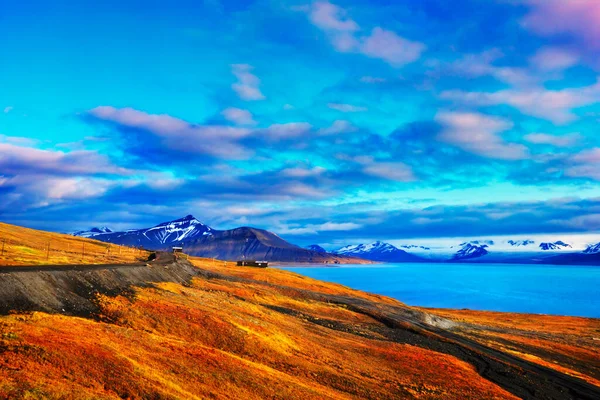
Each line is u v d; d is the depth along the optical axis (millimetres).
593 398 59812
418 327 97938
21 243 116188
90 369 30062
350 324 89188
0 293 39938
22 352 29172
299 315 86750
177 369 35688
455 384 53719
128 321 47062
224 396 33594
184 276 102000
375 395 44500
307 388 40594
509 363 73062
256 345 50719
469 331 110000
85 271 58469
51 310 42375
